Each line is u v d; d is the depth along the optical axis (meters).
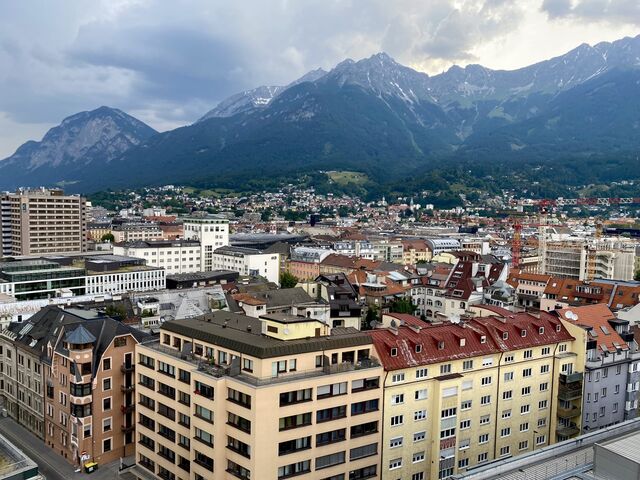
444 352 110.38
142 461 115.44
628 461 68.50
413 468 106.75
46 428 141.75
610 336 133.25
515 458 79.56
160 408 109.50
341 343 99.75
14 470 79.81
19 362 152.12
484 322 121.81
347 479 98.06
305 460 93.25
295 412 91.62
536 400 122.62
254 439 88.06
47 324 150.38
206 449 96.38
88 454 130.00
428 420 107.88
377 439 101.25
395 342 106.88
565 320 128.75
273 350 92.25
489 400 115.50
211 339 101.62
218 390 93.19
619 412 132.88
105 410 132.38
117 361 133.75
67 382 131.62
